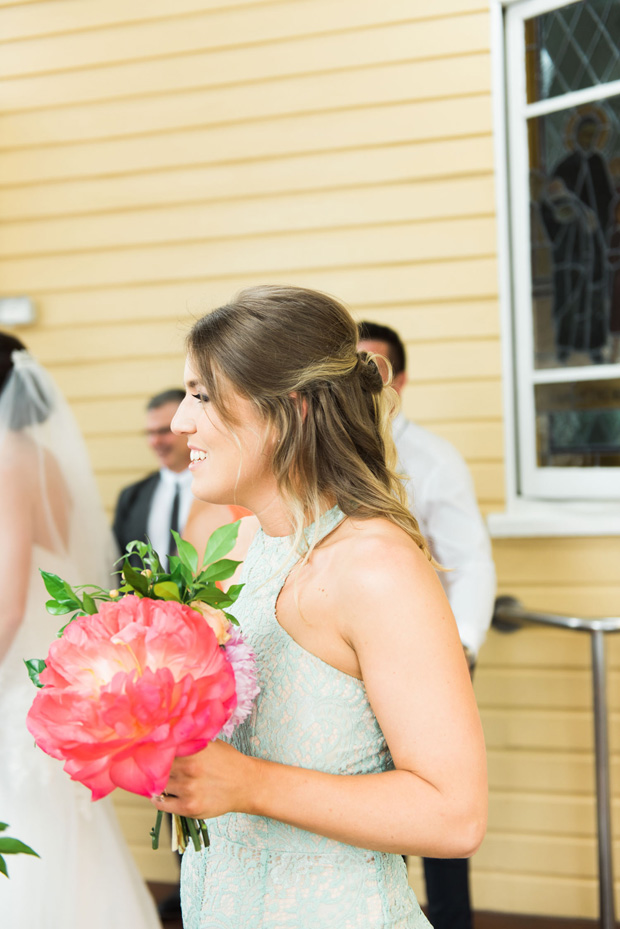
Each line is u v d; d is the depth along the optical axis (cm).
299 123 326
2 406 203
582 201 303
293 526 118
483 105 308
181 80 336
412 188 316
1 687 191
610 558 298
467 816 101
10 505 197
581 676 305
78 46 345
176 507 316
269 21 326
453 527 263
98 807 198
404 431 271
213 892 120
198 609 103
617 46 293
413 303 317
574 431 307
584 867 305
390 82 316
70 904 187
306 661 114
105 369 348
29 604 197
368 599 106
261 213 331
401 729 104
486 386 311
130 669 91
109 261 347
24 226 354
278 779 105
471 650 248
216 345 114
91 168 347
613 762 301
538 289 311
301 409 116
